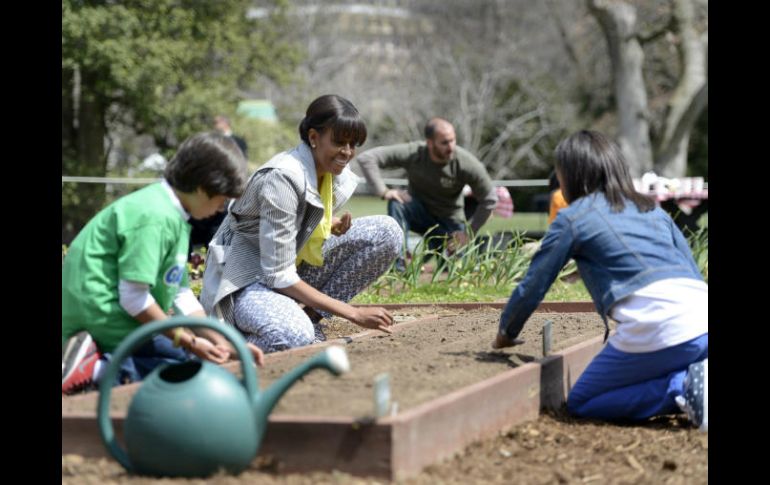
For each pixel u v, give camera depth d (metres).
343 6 42.47
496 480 4.09
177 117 22.20
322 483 3.86
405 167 10.98
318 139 6.04
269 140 23.73
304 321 5.99
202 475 3.87
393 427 3.86
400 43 42.38
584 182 5.35
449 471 4.12
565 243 5.23
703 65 31.98
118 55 20.20
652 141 39.34
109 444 3.97
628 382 5.27
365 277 6.89
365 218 6.91
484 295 9.28
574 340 6.38
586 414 5.37
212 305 6.20
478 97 36.78
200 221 9.50
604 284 5.21
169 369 4.04
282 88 30.05
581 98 39.62
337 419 3.94
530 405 5.16
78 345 4.81
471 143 37.22
